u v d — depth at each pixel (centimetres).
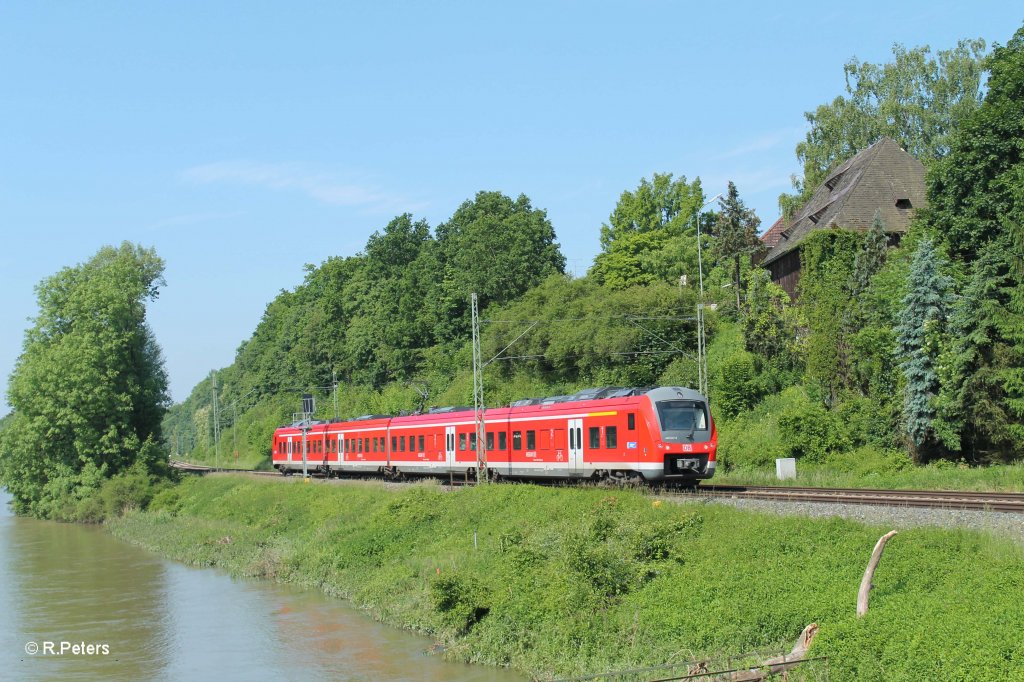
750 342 5219
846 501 2628
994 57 4303
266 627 2911
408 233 10488
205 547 4453
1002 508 2308
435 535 3438
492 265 8456
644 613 2167
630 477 3350
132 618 3164
